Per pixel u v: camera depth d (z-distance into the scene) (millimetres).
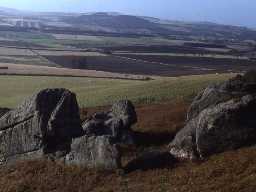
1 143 44125
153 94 82375
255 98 34344
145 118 54531
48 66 186875
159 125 49656
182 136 37156
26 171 39188
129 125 46062
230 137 34031
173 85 86562
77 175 36156
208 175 30656
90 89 102750
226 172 30484
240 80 39000
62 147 40688
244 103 34125
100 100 85188
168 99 78812
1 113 56469
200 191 28438
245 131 33844
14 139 43094
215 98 39312
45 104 42156
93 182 34688
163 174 33188
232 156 32469
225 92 38906
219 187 28344
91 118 48906
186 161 35062
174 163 35094
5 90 111438
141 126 50344
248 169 29688
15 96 104812
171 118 51781
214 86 40656
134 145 43438
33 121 41750
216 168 31188
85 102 85500
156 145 43094
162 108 60406
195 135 35969
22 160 42031
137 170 34875
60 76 134375
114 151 35688
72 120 42219
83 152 37469
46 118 41562
